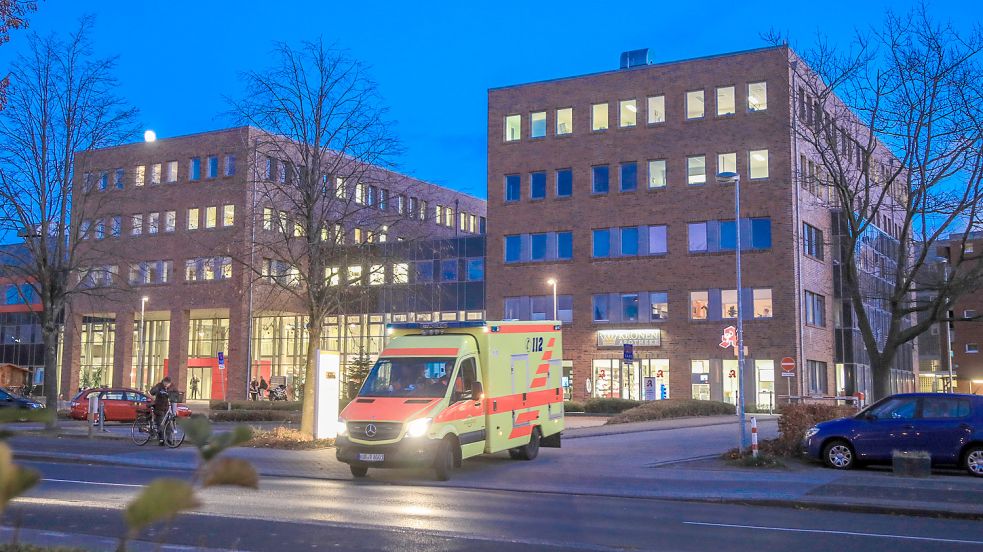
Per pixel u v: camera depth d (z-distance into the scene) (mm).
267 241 27109
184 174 60219
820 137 30359
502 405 18984
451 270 56719
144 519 2234
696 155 50438
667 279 50344
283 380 61219
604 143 52875
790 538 10969
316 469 19031
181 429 2445
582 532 11203
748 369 47781
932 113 22188
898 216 63406
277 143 25359
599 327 51812
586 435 27141
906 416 18469
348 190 25969
